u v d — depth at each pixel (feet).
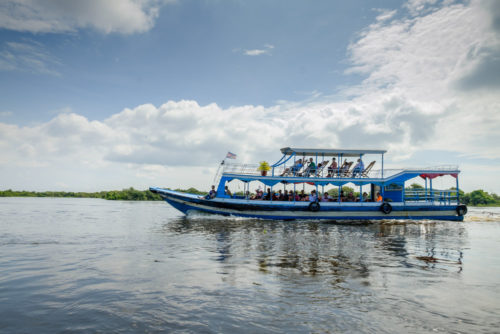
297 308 20.72
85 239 49.39
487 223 84.17
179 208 87.10
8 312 19.76
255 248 42.04
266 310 20.34
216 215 84.38
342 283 26.40
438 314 20.10
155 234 55.26
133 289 24.44
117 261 33.88
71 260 34.32
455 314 20.15
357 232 60.95
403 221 83.66
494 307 21.44
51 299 22.15
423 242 49.78
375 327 18.07
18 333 16.89
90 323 18.22
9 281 26.43
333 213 84.07
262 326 17.99
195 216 85.71
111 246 43.16
